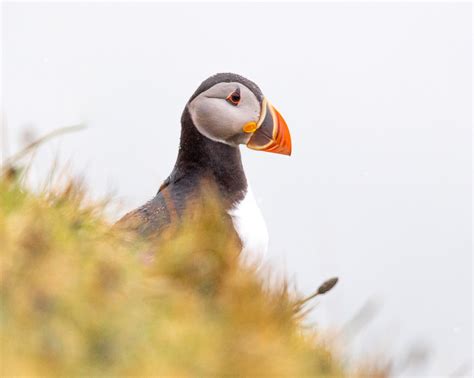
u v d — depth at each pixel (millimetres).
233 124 14727
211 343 9234
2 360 8398
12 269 9062
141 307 9281
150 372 8680
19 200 10672
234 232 14281
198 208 13555
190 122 14859
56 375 8492
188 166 14766
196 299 10016
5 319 8750
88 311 8922
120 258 10086
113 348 8758
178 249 10531
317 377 10070
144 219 13141
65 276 9086
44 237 9453
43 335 8648
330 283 11039
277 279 11031
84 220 10867
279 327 10523
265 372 9227
